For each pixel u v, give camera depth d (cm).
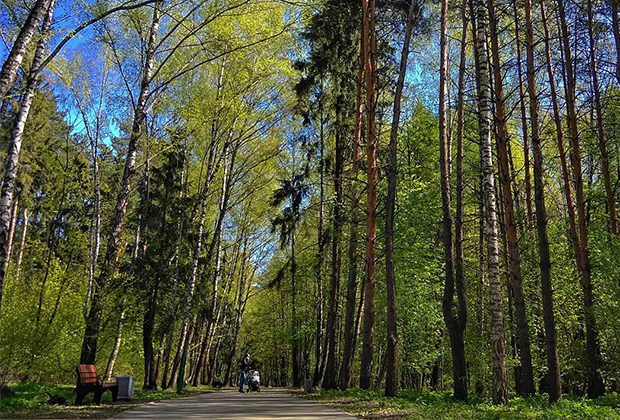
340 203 1930
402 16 1769
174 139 1739
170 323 2095
